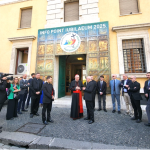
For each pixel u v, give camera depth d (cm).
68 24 639
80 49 588
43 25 680
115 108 513
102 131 299
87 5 627
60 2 672
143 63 540
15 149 243
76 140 254
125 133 288
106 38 563
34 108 429
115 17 586
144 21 550
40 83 436
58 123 354
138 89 367
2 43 733
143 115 432
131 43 562
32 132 292
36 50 663
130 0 603
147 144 238
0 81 333
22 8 752
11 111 388
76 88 395
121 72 534
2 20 762
